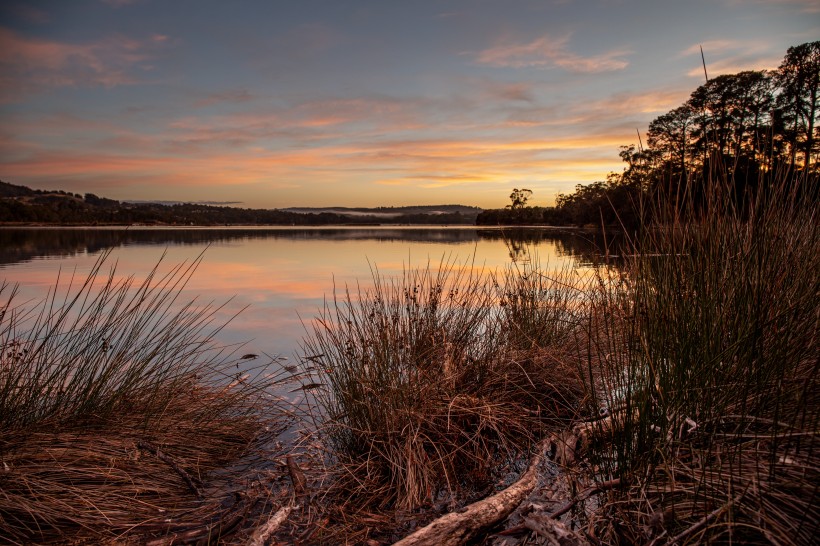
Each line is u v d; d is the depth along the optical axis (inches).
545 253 658.2
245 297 343.9
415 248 931.3
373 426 120.8
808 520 65.1
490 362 149.0
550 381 150.6
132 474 101.7
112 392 121.3
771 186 106.1
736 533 69.4
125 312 132.7
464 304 161.9
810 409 84.0
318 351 201.6
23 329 208.7
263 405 146.3
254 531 86.0
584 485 98.3
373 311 155.7
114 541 84.4
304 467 112.0
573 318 176.6
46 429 106.3
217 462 115.1
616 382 102.3
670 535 74.2
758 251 95.5
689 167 113.6
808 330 96.0
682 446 88.0
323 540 86.3
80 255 714.8
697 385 94.2
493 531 88.6
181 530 88.6
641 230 110.0
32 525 85.8
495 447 123.6
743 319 97.1
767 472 75.4
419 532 82.1
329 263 610.9
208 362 176.6
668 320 99.7
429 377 131.5
